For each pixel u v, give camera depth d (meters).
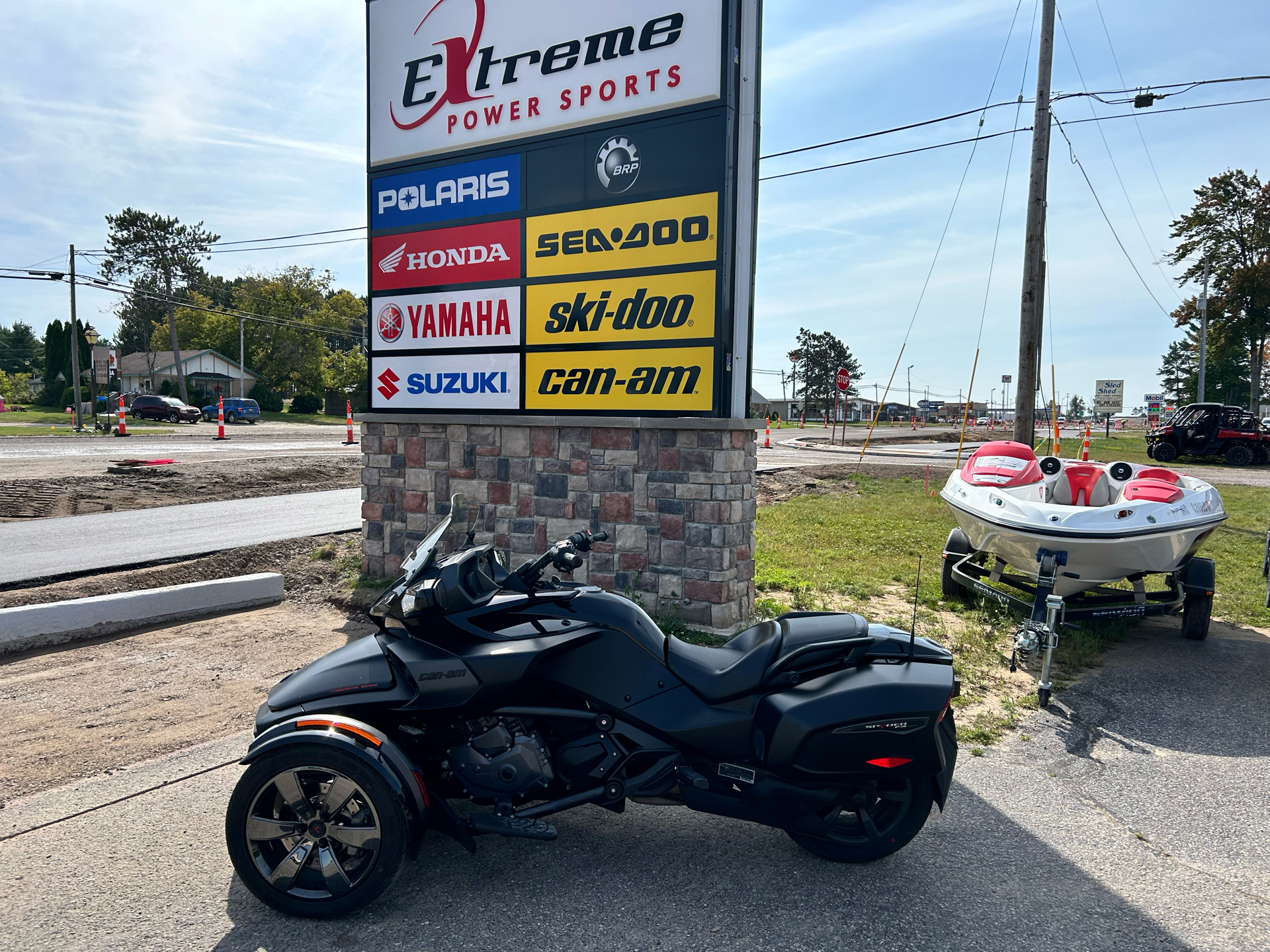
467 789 3.39
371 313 8.67
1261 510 16.02
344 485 17.42
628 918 3.14
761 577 9.10
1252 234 50.59
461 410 8.15
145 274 80.44
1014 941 3.02
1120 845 3.76
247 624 7.38
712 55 6.59
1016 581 8.31
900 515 14.61
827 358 99.19
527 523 7.76
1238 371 73.38
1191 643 7.14
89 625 6.74
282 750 3.11
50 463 19.28
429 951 2.92
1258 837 3.85
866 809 3.56
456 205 8.03
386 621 3.58
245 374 80.50
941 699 3.31
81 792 4.14
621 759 3.40
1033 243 15.35
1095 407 28.30
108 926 3.04
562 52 7.30
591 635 3.42
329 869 3.09
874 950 2.96
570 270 7.41
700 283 6.77
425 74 8.13
